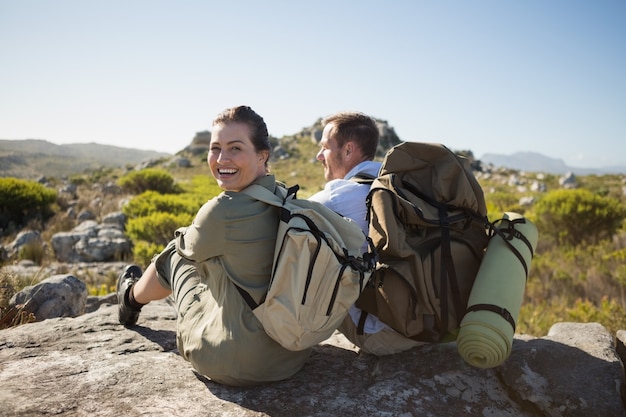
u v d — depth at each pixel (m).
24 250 11.78
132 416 1.95
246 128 2.08
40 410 1.95
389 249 2.27
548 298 8.27
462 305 2.31
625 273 9.06
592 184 52.75
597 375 2.41
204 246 2.03
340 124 2.86
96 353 2.59
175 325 3.14
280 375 2.29
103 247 12.21
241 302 2.12
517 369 2.45
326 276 1.96
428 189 2.48
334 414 2.08
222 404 2.10
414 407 2.20
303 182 51.06
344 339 3.07
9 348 2.61
